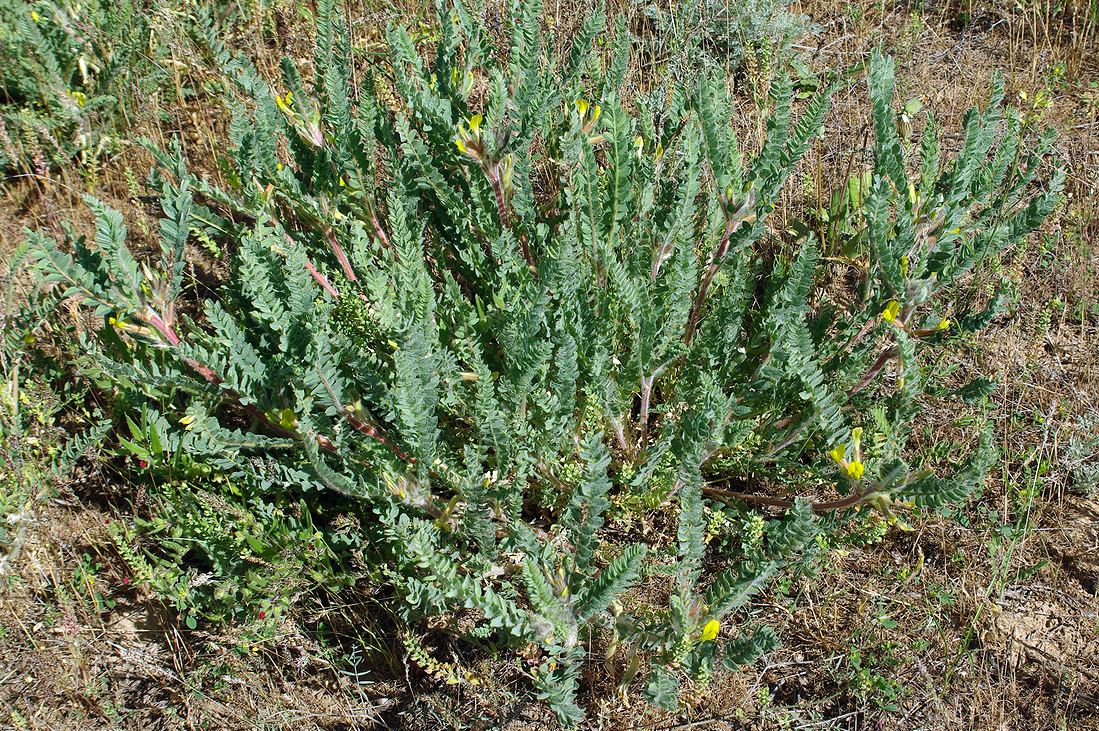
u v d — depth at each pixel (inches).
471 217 116.0
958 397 120.6
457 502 95.8
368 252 111.7
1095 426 119.4
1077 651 100.3
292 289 91.3
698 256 116.5
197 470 103.5
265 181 114.8
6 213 148.7
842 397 105.3
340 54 127.0
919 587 105.1
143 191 151.8
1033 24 175.2
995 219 126.8
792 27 169.8
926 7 191.8
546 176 145.1
